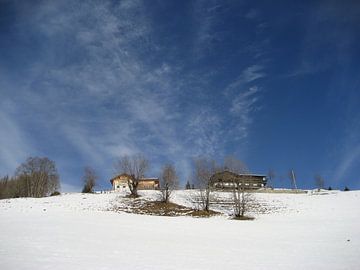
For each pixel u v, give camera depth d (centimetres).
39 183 9500
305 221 4441
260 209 5612
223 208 5750
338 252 2327
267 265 1905
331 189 9538
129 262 1864
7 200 6353
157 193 6900
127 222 4081
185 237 3050
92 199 6406
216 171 5716
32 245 2247
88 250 2178
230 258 2098
